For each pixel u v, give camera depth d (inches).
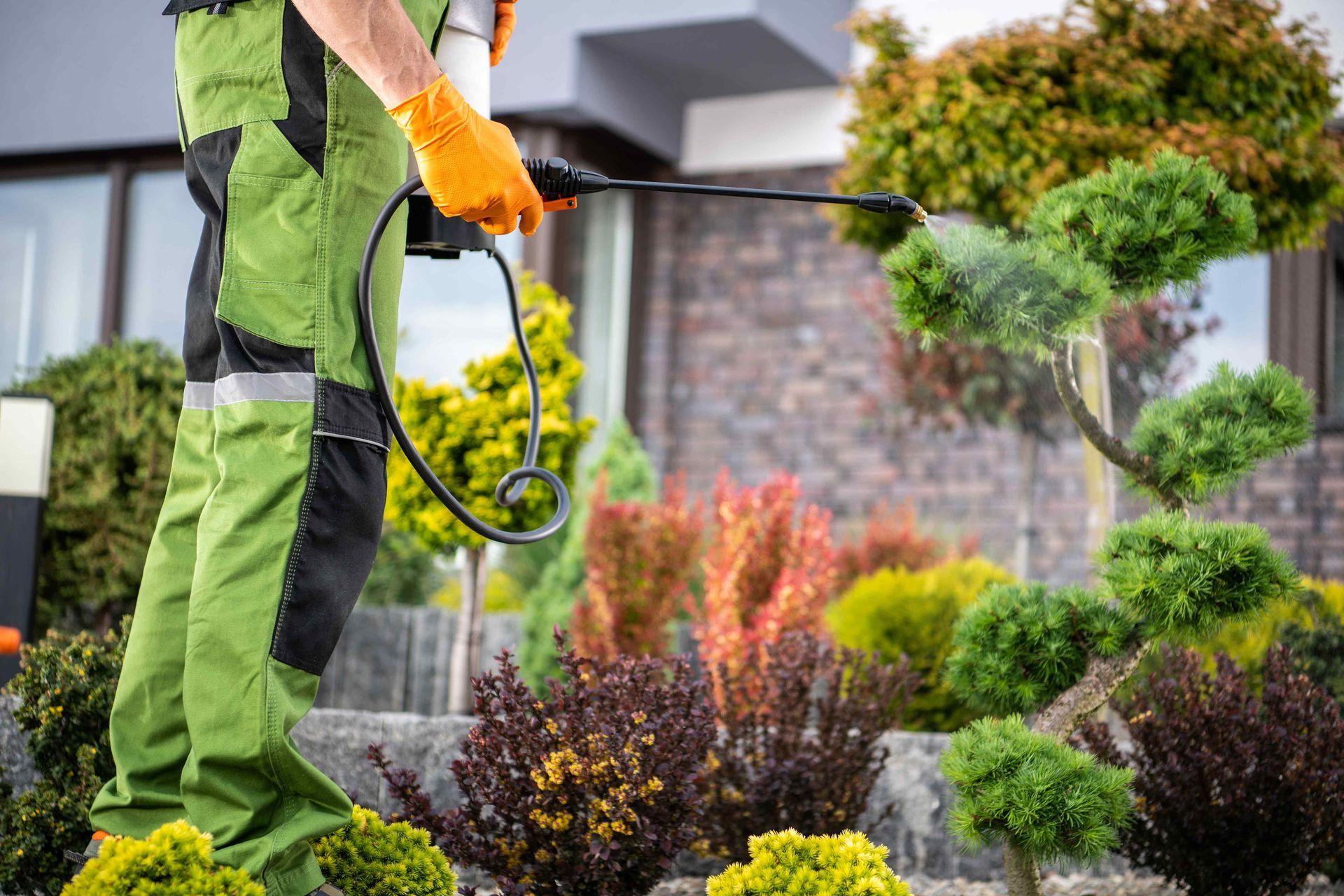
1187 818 114.1
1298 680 119.1
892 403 291.3
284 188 71.4
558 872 96.3
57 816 99.5
